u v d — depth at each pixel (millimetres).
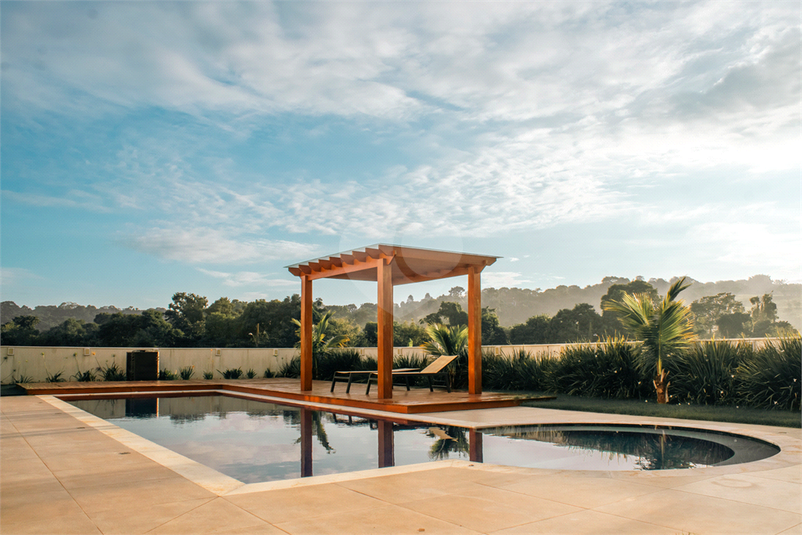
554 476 3471
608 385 9648
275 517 2582
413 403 8156
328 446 5137
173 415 8148
